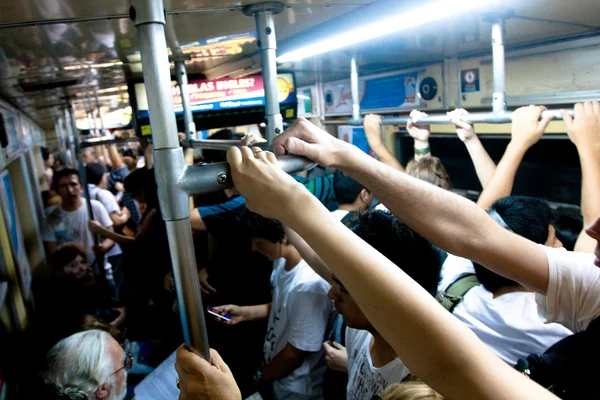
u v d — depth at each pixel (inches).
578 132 60.6
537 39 97.1
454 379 25.0
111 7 41.5
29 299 115.8
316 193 121.3
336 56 111.0
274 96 43.6
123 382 58.3
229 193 111.7
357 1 44.5
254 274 95.8
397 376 44.4
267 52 43.6
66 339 55.3
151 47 27.8
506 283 57.3
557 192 116.7
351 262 26.3
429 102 130.7
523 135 68.2
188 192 29.2
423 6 37.7
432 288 45.6
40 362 74.0
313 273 70.7
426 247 45.0
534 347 54.1
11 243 104.8
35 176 189.5
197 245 118.6
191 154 120.6
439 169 95.1
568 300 42.2
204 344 32.1
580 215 107.0
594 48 86.9
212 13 46.2
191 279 30.6
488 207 69.2
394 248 44.4
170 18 47.5
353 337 58.9
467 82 116.3
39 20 45.6
